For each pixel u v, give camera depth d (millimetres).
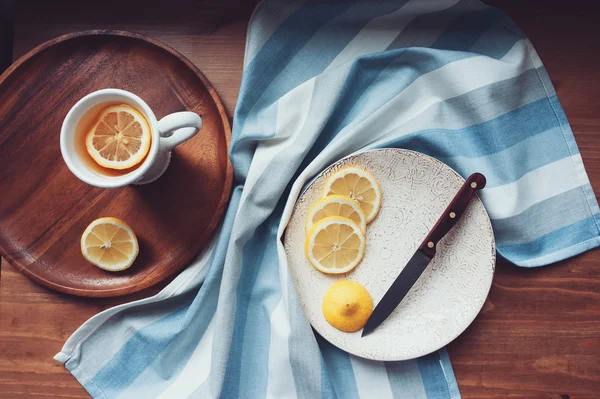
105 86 771
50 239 768
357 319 748
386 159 760
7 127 768
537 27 796
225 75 787
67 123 673
